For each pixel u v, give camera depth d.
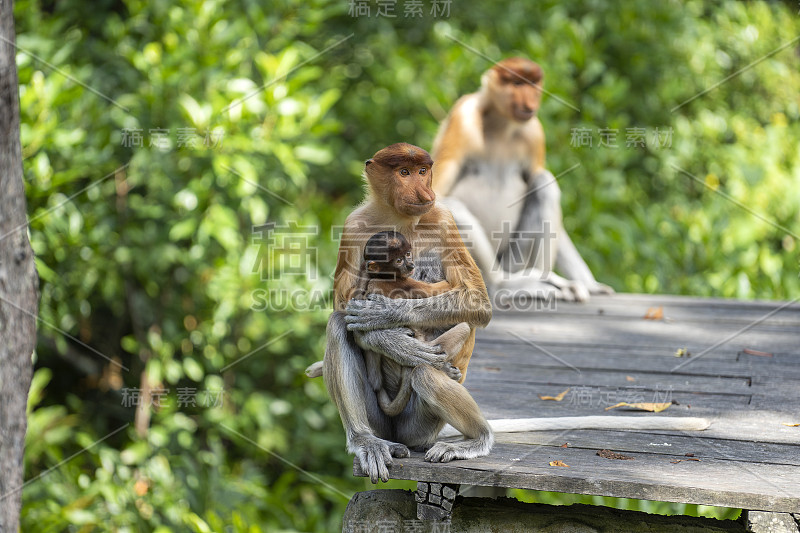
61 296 11.83
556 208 11.58
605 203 14.27
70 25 13.40
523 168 11.85
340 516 12.25
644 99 16.75
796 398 7.42
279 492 12.36
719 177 16.23
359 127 17.39
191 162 11.77
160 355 12.28
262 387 13.66
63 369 14.30
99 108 11.85
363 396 5.90
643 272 14.06
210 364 12.70
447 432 6.29
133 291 13.27
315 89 15.04
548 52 15.42
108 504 10.78
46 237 10.98
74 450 12.95
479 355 8.79
